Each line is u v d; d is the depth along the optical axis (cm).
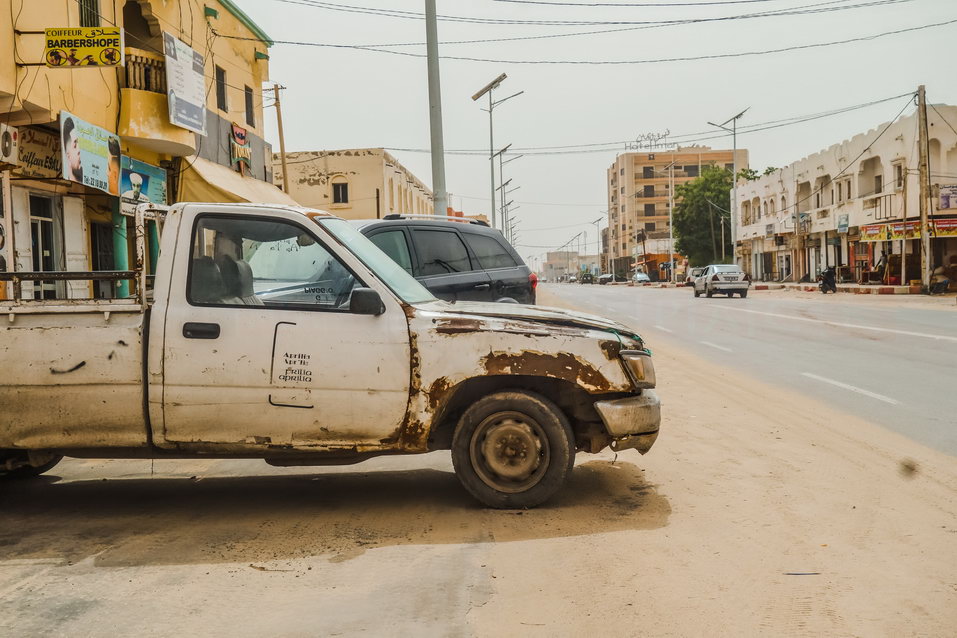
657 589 371
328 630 330
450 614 346
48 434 495
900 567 394
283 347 488
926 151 3606
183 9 1905
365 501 543
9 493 580
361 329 492
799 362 1268
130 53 1605
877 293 3803
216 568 409
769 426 768
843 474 583
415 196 6062
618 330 534
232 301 509
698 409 864
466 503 529
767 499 522
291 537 462
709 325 2091
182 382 486
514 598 363
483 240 971
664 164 12731
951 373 1101
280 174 4628
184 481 614
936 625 326
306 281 522
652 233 12769
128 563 418
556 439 502
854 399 914
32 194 1394
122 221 1625
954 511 489
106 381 488
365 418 490
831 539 439
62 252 1458
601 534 455
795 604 350
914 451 655
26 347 491
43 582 390
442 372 491
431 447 534
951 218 3906
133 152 1675
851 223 4869
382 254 583
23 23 1218
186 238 501
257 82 2492
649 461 634
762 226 6688
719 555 416
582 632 326
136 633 329
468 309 526
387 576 394
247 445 492
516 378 519
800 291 4672
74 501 554
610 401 510
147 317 492
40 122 1296
